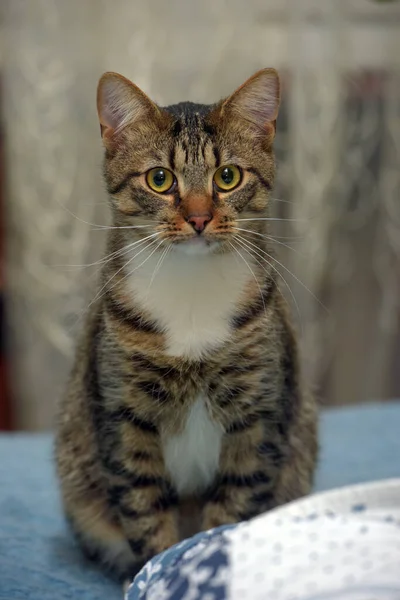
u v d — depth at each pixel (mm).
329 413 1084
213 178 772
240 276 773
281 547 611
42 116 1115
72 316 1136
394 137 1164
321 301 1183
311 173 1139
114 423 771
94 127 1124
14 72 1107
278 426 784
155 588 628
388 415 1074
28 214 1123
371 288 1223
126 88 777
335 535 610
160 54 1120
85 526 815
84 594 744
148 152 774
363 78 1158
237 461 785
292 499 824
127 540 785
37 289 1136
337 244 1187
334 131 1143
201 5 1124
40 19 1103
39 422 1192
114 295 775
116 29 1113
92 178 1127
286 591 595
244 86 778
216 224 759
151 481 779
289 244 1139
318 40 1130
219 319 767
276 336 781
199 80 1127
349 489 653
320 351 1184
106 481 784
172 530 784
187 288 765
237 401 774
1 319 1214
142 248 770
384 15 1144
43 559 800
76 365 833
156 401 770
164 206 766
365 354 1241
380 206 1187
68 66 1114
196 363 765
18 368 1192
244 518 787
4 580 752
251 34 1128
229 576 608
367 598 588
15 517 866
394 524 619
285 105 1136
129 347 764
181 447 784
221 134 777
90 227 1126
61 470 827
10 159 1126
